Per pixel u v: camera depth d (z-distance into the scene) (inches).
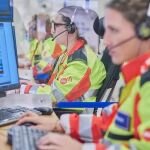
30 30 126.6
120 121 40.3
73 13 101.7
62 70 87.9
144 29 40.3
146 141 36.5
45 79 102.2
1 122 56.6
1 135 52.1
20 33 128.6
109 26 41.1
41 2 129.0
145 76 38.7
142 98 37.8
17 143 44.4
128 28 40.3
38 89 78.8
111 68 79.6
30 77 102.4
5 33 66.3
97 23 62.1
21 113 61.0
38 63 109.2
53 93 80.9
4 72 65.7
